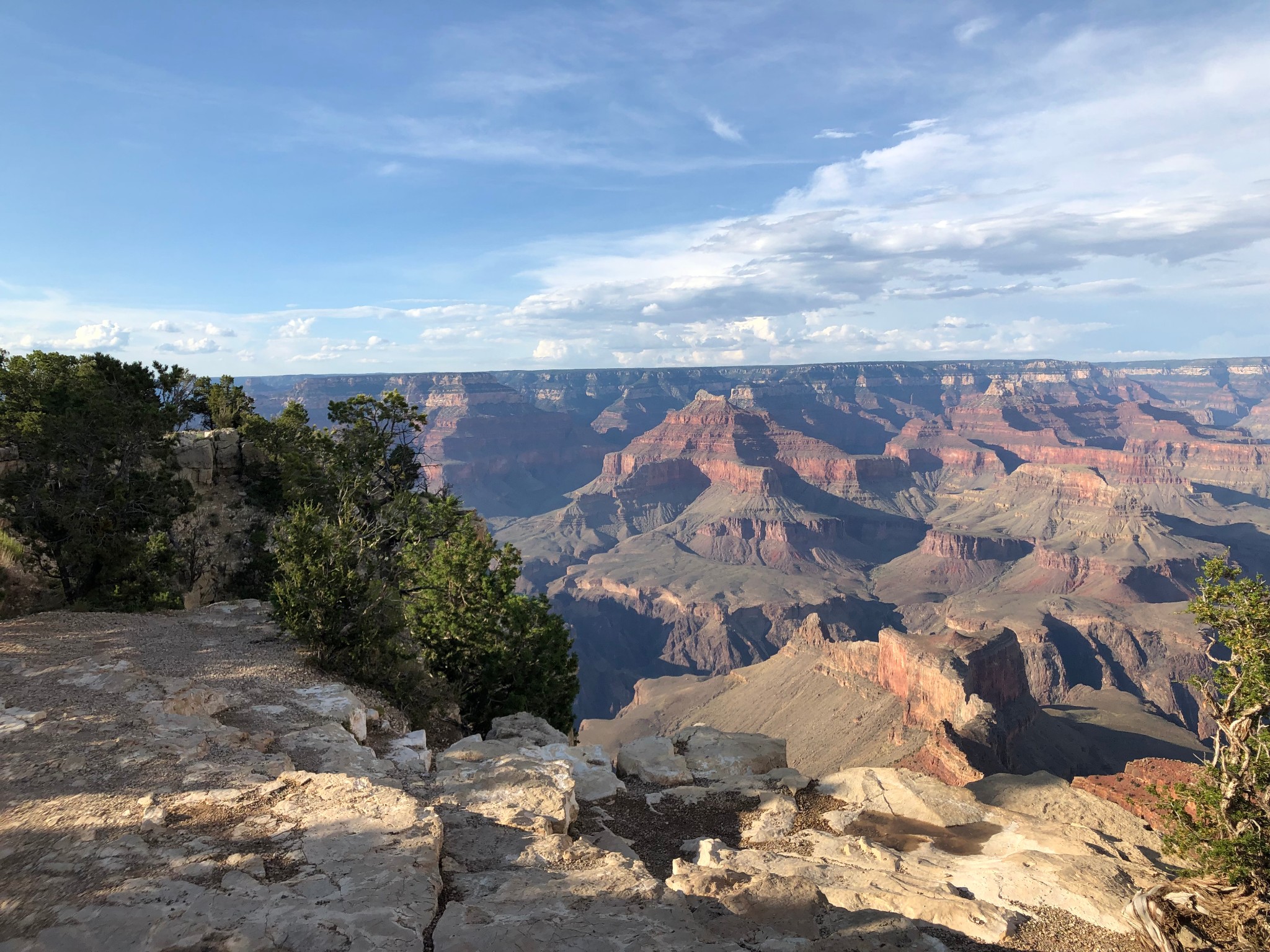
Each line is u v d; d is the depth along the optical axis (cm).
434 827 1165
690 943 906
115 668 1931
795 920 1113
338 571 2427
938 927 1241
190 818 1159
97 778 1283
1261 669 1448
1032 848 1709
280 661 2311
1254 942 1295
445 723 2788
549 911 981
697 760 2275
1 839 1036
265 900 913
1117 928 1310
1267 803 1431
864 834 1798
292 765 1480
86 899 882
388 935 855
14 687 1758
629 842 1703
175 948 795
